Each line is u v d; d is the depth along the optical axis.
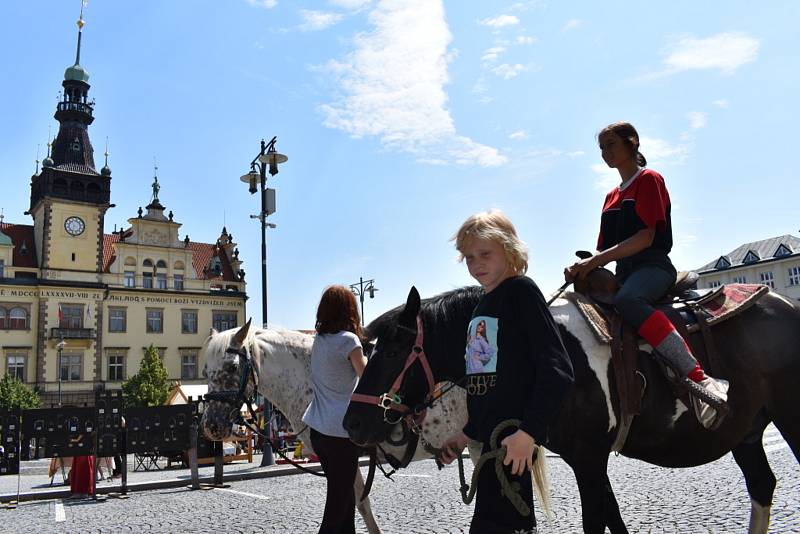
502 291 2.40
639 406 3.37
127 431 11.76
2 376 51.12
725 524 5.60
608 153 3.93
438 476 11.05
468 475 10.85
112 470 15.38
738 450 4.17
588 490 3.34
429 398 3.36
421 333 3.28
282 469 14.04
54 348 52.78
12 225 57.19
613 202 3.92
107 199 57.06
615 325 3.50
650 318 3.36
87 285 54.69
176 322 58.44
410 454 4.45
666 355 3.33
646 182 3.68
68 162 57.78
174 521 8.05
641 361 3.50
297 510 8.34
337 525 4.14
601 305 3.65
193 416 12.26
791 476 8.03
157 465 19.75
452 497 8.46
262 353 5.93
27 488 13.87
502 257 2.46
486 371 2.35
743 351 3.62
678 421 3.51
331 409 4.22
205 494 11.03
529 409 2.12
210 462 18.58
